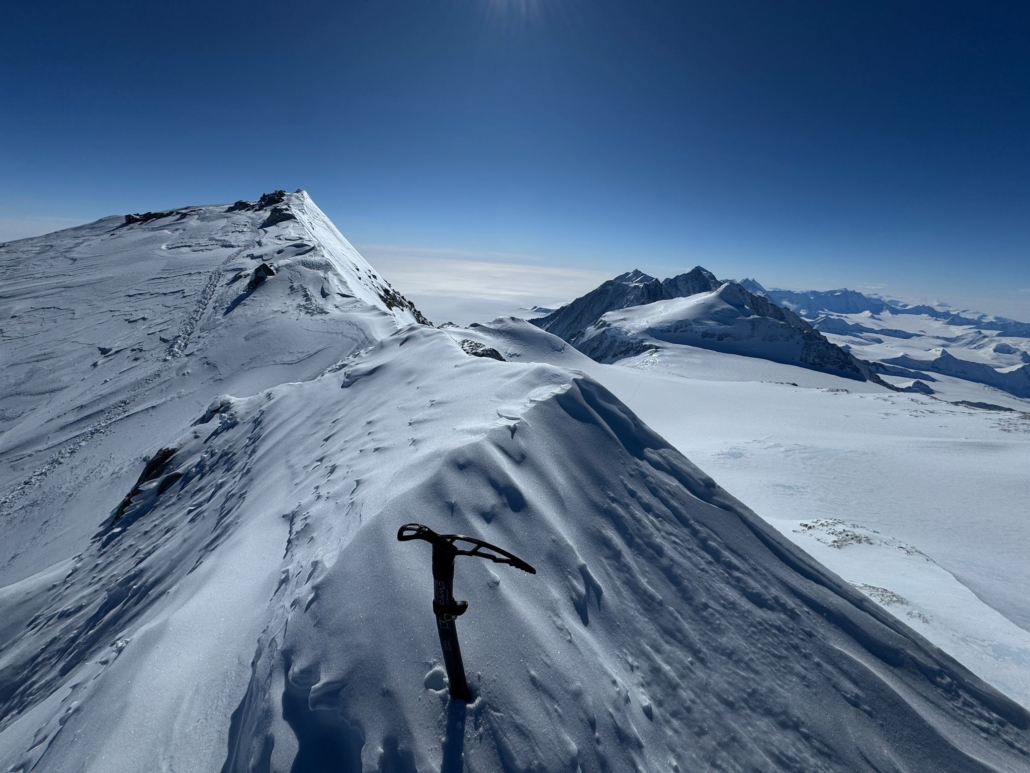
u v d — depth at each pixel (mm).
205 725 4352
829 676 5449
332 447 9516
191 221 86750
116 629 9172
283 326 36469
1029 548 20453
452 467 5781
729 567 6203
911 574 14422
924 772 4875
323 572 4648
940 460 32500
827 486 29203
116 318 49000
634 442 7352
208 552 8836
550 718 3871
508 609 4488
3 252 82562
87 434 30328
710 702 4793
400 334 15352
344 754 3484
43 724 5988
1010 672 9422
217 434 16375
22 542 21969
